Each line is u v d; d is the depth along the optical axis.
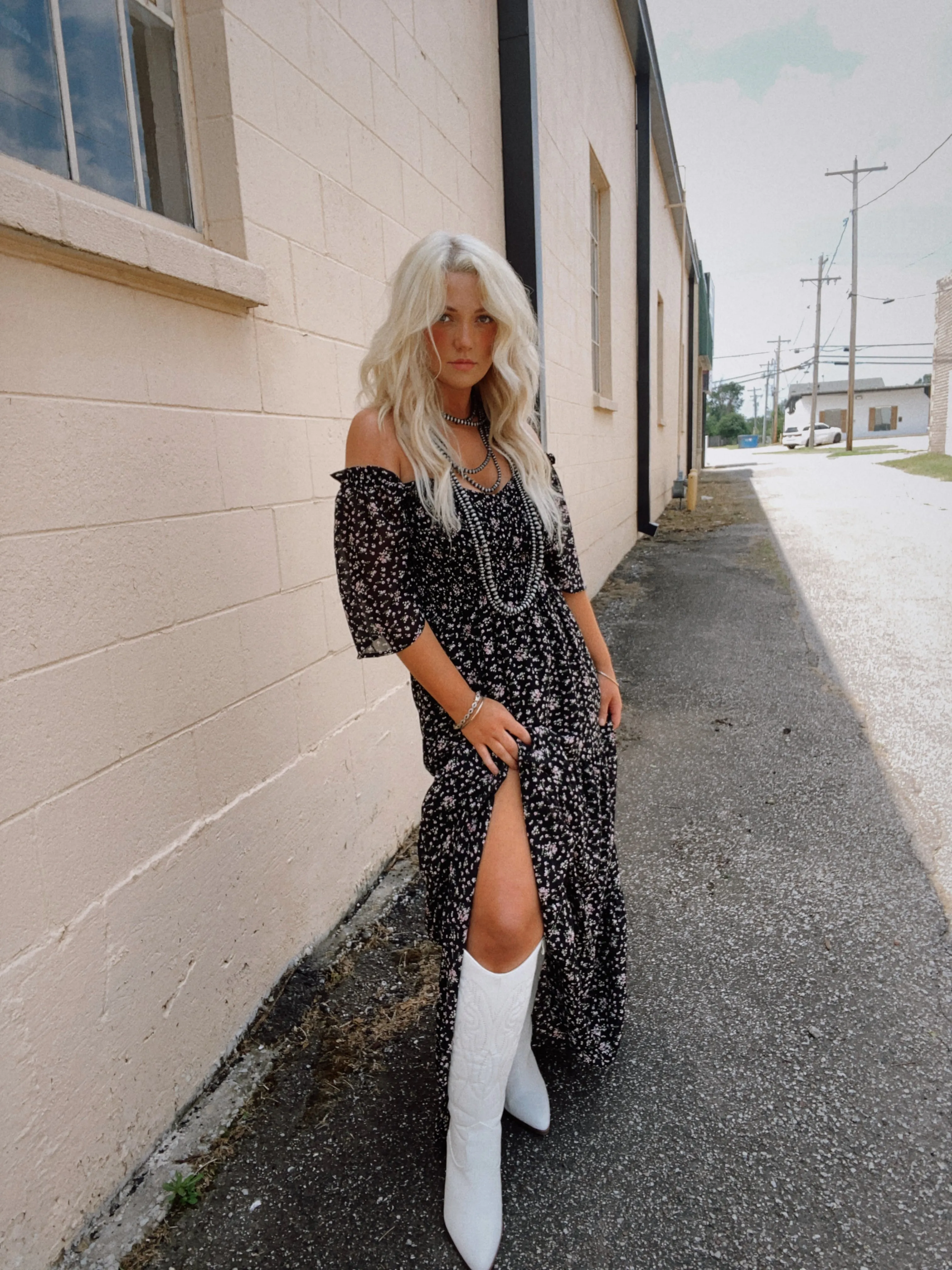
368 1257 1.37
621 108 7.96
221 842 1.78
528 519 1.44
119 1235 1.41
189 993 1.68
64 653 1.35
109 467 1.45
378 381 1.38
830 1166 1.50
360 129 2.40
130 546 1.50
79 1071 1.39
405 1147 1.58
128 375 1.49
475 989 1.27
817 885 2.40
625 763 3.31
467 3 3.39
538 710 1.41
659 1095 1.68
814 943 2.14
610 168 7.29
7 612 1.24
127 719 1.50
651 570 7.59
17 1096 1.26
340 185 2.28
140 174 1.67
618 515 7.98
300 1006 1.98
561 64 5.16
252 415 1.88
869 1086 1.67
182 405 1.64
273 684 1.98
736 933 2.20
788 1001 1.93
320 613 2.19
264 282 1.81
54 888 1.33
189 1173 1.53
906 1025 1.84
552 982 1.53
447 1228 1.39
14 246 1.24
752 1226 1.39
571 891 1.44
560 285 5.23
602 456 6.93
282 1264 1.36
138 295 1.50
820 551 8.04
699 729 3.62
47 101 1.44
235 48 1.78
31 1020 1.29
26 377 1.27
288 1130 1.63
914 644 4.68
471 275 1.31
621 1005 1.71
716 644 4.96
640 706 3.95
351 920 2.33
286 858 2.04
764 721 3.67
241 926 1.87
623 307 8.23
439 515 1.32
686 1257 1.34
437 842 1.38
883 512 10.90
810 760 3.24
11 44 1.36
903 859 2.51
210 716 1.74
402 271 1.32
